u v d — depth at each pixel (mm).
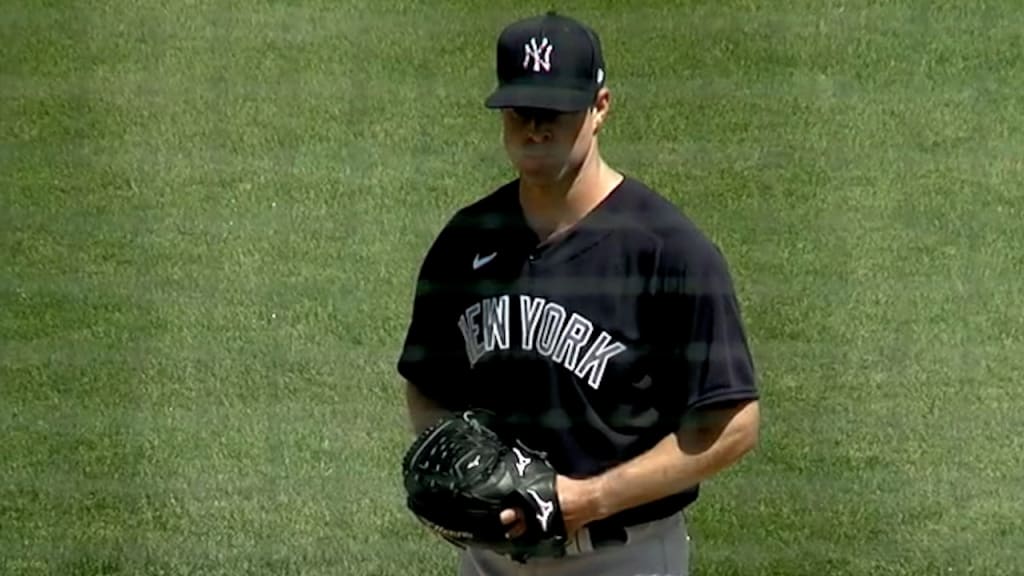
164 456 21875
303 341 23938
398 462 21703
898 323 24266
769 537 20297
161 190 27109
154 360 23594
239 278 25266
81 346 23844
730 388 12898
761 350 23656
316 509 20922
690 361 12945
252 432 22281
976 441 22000
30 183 27234
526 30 12984
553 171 12969
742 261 25516
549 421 13312
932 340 23953
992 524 20562
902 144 28188
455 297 13680
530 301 13234
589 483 13125
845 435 22109
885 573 19750
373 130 28359
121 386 23125
